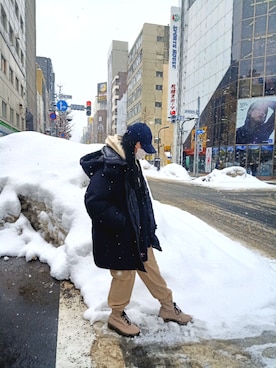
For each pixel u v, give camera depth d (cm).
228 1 2898
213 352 213
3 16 2441
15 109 2950
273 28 2606
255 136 2731
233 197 1173
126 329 227
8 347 213
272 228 639
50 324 240
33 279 316
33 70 4700
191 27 3772
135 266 219
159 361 203
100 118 11912
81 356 206
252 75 2722
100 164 215
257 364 202
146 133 211
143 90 6141
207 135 3322
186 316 245
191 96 3775
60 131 3198
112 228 210
